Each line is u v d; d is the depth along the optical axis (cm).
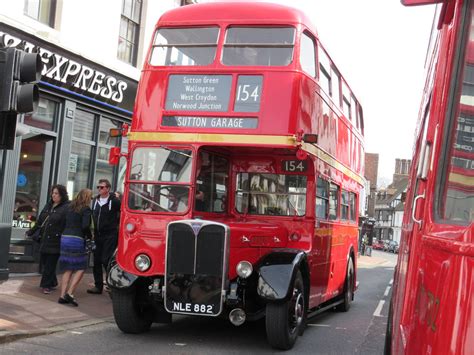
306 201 883
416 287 288
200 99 816
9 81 622
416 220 301
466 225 236
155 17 1662
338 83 1088
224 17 838
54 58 1244
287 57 806
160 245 788
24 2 1202
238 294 762
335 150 1056
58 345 721
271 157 901
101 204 1107
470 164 242
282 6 848
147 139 824
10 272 1214
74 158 1387
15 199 1235
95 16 1404
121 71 1491
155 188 809
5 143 634
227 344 791
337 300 1204
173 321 962
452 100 267
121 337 798
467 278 212
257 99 797
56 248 1030
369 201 8656
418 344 254
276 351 761
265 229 806
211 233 743
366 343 856
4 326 761
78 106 1384
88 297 1069
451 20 296
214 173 867
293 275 741
